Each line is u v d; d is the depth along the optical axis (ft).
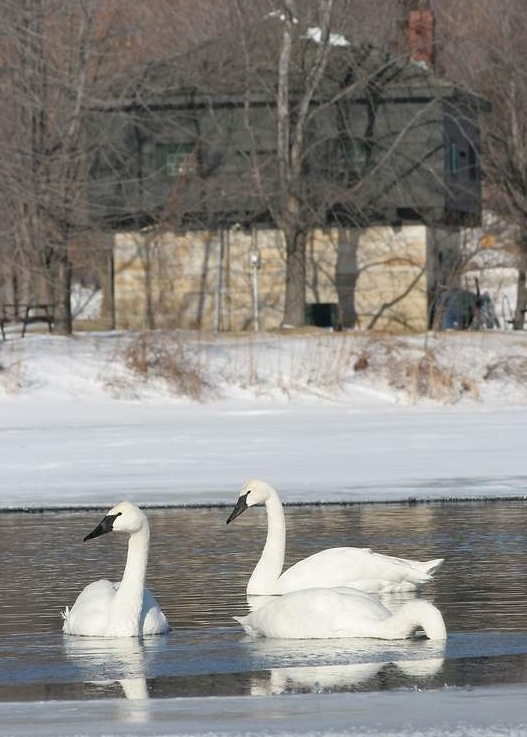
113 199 170.40
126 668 36.35
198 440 98.84
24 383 128.26
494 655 37.27
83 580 49.96
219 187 167.73
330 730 28.45
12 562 53.93
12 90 147.54
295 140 163.22
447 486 74.59
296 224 164.66
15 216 148.97
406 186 172.65
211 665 36.55
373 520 63.93
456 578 49.21
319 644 39.17
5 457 89.97
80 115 149.38
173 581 49.55
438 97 169.89
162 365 131.23
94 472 82.17
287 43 163.12
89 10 147.02
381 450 91.45
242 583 48.98
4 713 30.86
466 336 146.72
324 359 134.72
